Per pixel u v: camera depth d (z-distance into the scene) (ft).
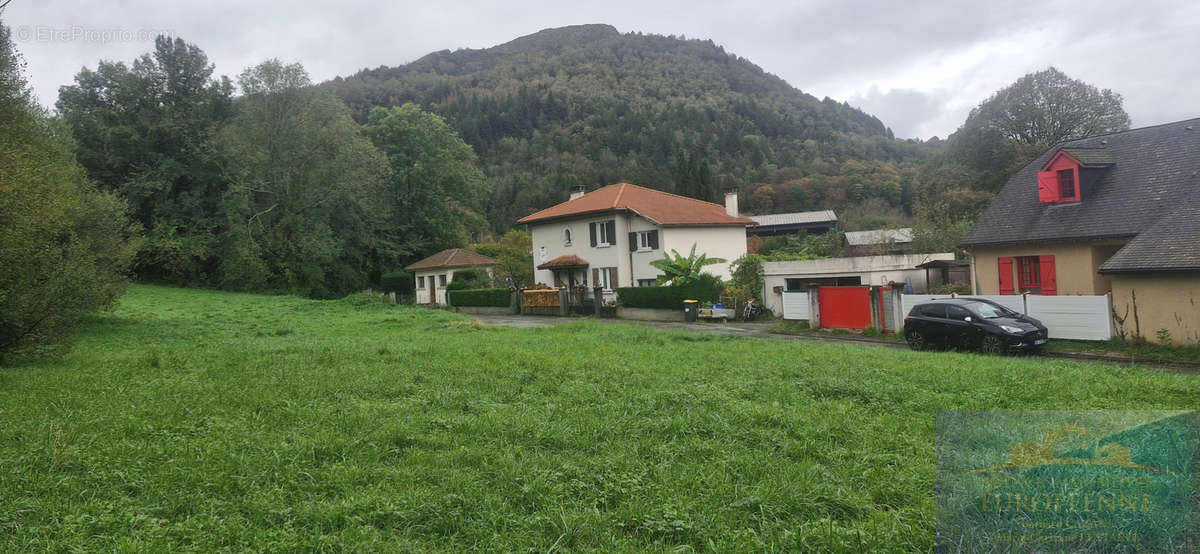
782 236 215.51
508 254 168.25
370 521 17.89
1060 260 73.10
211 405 30.96
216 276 171.12
